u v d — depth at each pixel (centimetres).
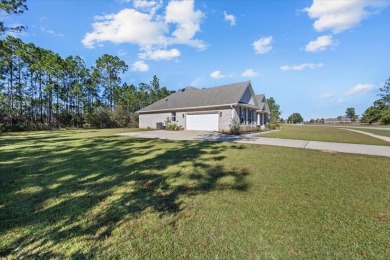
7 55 2391
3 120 2325
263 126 2441
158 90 4694
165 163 579
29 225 262
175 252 212
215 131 1784
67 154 709
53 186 401
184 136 1360
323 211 298
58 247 220
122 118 3166
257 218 279
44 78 2933
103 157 659
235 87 1941
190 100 2109
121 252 212
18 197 348
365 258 203
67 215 288
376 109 5053
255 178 446
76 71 3228
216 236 239
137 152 746
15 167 536
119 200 338
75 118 3070
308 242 227
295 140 1116
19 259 201
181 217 283
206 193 366
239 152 734
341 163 569
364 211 298
